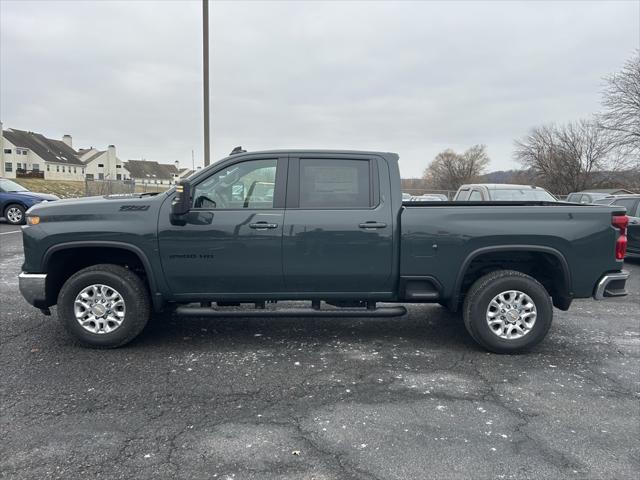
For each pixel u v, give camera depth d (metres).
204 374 4.14
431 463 2.85
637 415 3.50
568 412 3.53
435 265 4.65
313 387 3.90
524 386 3.98
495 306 4.67
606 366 4.47
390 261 4.66
